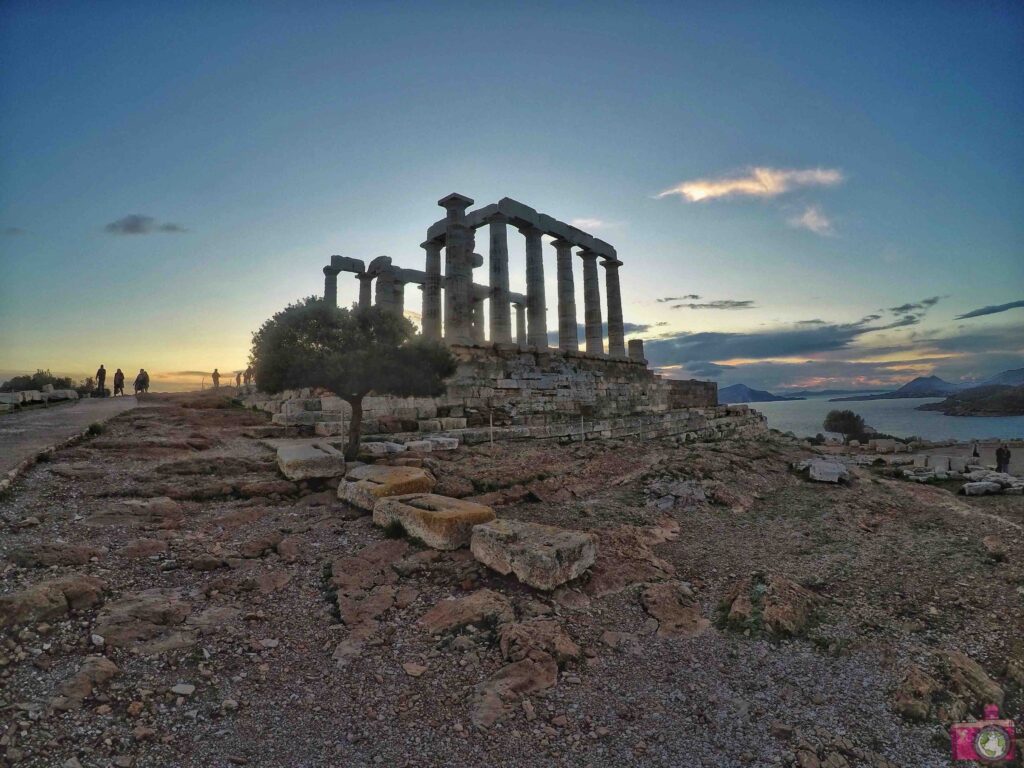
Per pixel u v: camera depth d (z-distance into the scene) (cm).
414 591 725
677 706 537
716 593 808
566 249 3191
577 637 646
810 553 1005
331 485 1142
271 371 1306
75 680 481
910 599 801
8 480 955
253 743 447
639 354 3747
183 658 543
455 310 2525
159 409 2245
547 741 476
